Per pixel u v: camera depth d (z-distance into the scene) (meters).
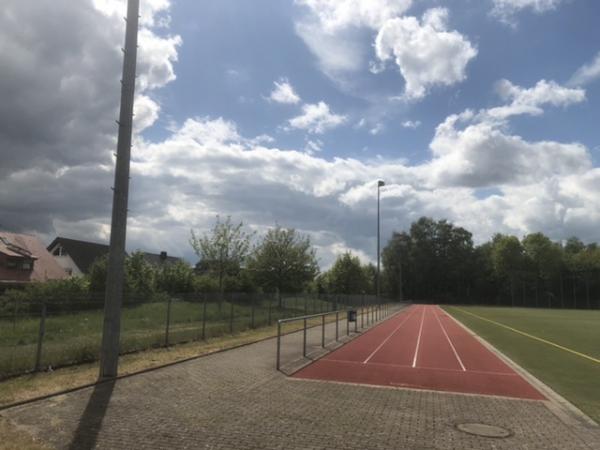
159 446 6.59
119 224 11.57
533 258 126.25
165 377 11.17
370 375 12.72
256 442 6.88
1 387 9.53
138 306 18.64
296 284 55.25
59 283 29.86
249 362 13.73
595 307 116.75
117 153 11.95
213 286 46.66
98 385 10.16
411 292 129.38
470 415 8.77
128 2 12.31
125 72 12.14
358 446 6.87
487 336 26.38
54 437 6.82
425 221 131.50
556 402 10.10
